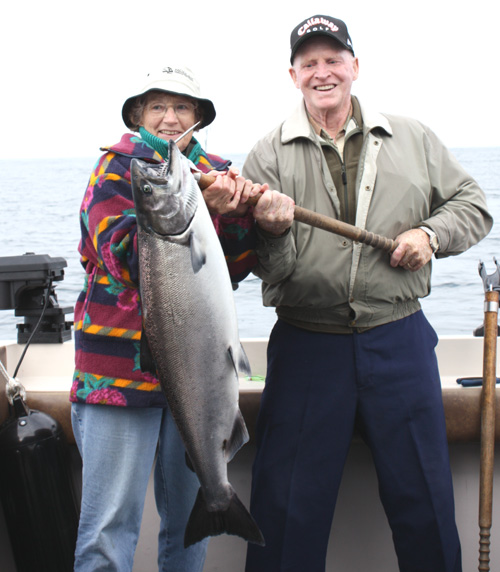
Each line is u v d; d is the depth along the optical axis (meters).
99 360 2.21
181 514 2.41
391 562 2.78
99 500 2.19
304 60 2.53
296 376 2.48
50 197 24.17
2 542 2.69
